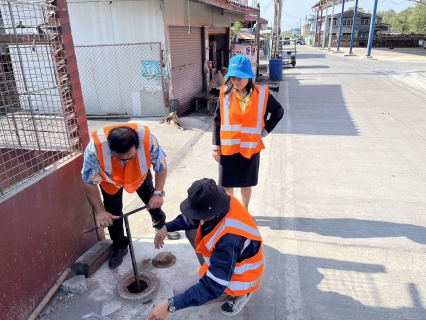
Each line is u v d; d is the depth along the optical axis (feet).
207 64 35.45
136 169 8.22
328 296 8.59
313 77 52.19
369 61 81.82
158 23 25.34
